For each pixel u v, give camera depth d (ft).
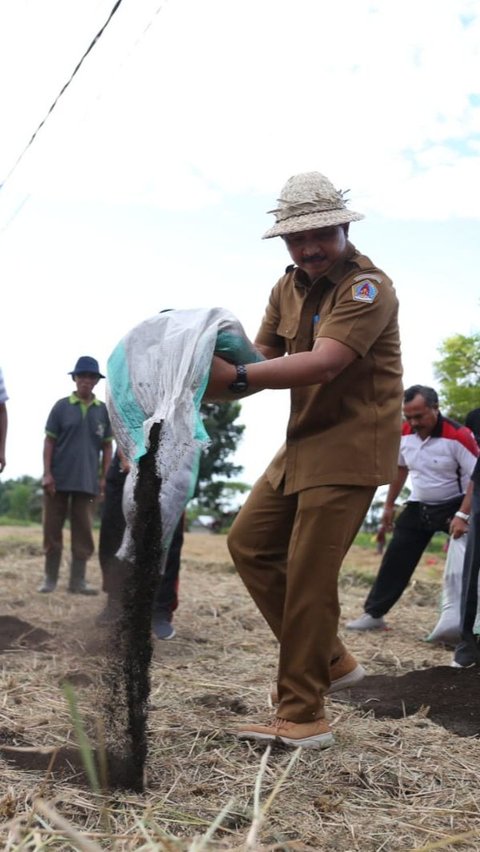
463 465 21.34
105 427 28.30
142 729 10.26
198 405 10.78
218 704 14.32
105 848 8.43
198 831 9.16
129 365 11.14
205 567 36.55
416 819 9.84
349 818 9.78
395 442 12.30
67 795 9.72
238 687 15.48
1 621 20.25
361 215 11.99
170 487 10.57
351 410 12.08
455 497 21.63
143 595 10.37
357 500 12.04
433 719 13.78
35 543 40.24
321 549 11.88
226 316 11.34
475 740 12.66
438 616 25.35
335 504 11.89
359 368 12.03
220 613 24.75
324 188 11.96
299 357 11.31
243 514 13.02
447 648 20.71
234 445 103.14
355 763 11.46
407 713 14.19
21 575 31.32
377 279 11.85
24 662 16.63
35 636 19.10
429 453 21.57
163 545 10.54
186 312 11.38
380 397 12.19
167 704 14.06
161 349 11.01
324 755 11.70
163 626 20.36
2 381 24.14
